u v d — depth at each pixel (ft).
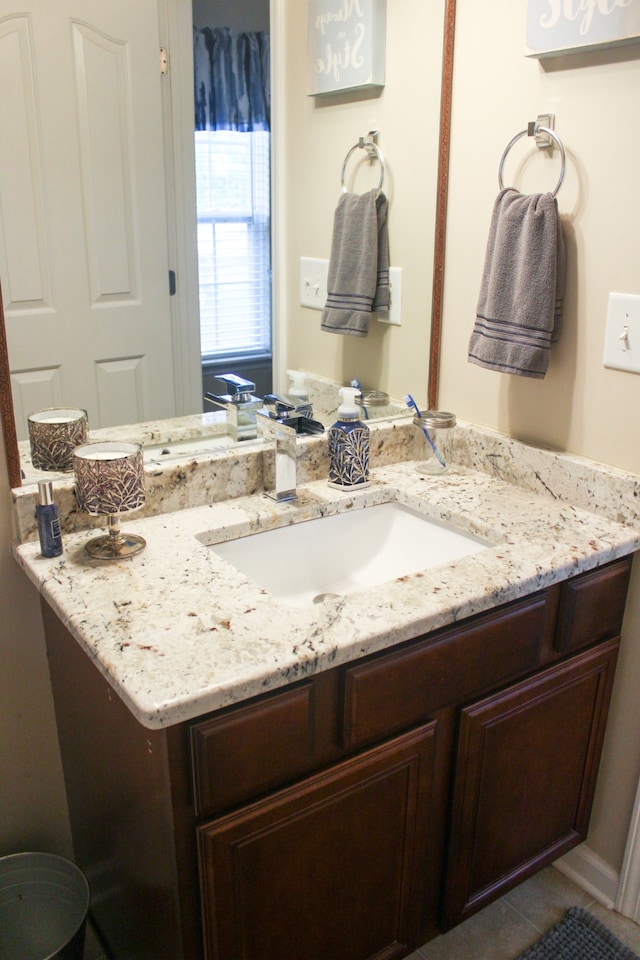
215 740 3.16
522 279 4.55
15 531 4.31
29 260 4.08
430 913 4.60
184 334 4.74
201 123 4.49
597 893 5.44
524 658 4.29
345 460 5.00
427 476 5.33
